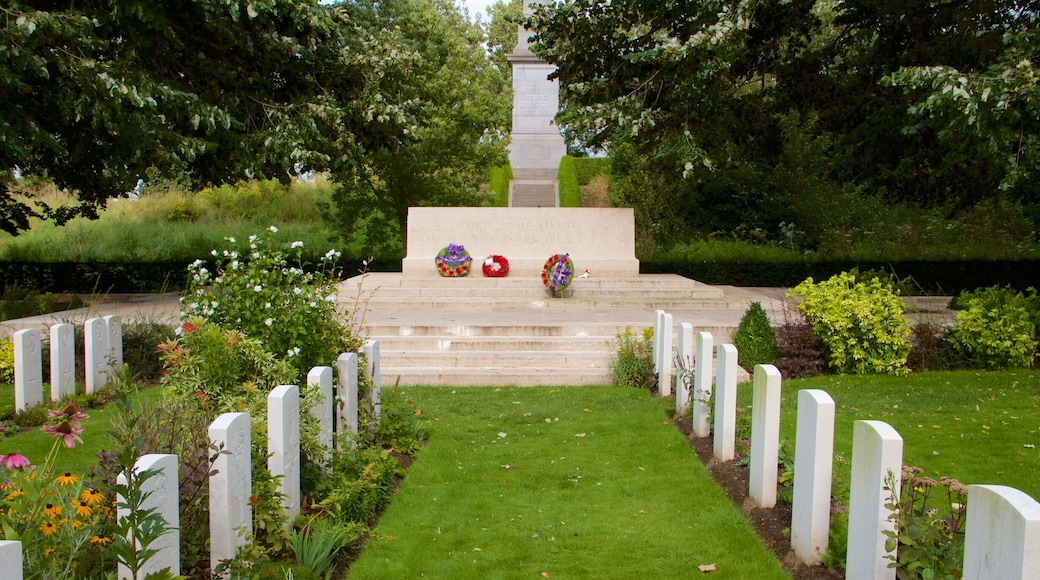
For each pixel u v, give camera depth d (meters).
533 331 13.16
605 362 12.07
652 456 7.67
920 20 17.47
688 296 17.92
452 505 6.38
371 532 5.63
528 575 5.05
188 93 14.92
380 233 28.42
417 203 26.66
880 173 19.78
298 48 16.30
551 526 5.90
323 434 6.20
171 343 6.70
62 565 3.52
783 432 8.17
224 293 7.55
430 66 24.77
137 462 3.72
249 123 17.12
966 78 12.68
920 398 10.09
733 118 19.06
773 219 29.38
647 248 29.09
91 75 12.98
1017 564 2.97
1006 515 3.07
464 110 25.83
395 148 19.84
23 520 3.53
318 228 32.53
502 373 11.53
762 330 12.03
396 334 13.17
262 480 4.89
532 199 34.47
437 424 9.06
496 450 8.00
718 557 5.26
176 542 3.88
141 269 23.95
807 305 12.12
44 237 29.53
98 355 10.34
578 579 5.00
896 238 27.16
